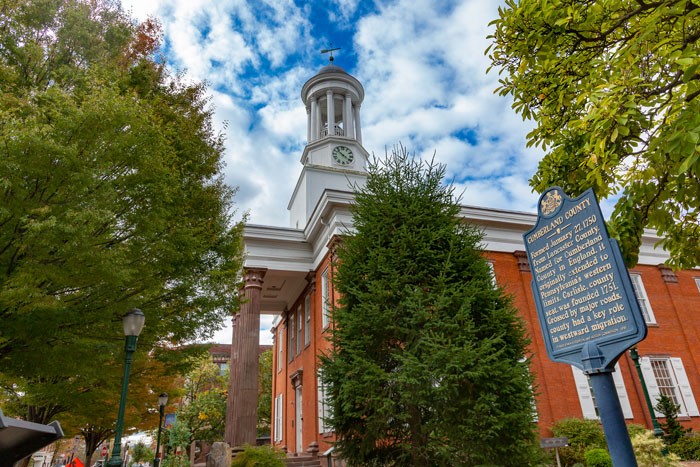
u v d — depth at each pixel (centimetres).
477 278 1133
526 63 772
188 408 3997
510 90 830
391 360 1098
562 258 645
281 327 3384
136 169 851
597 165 688
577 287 614
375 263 1142
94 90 791
